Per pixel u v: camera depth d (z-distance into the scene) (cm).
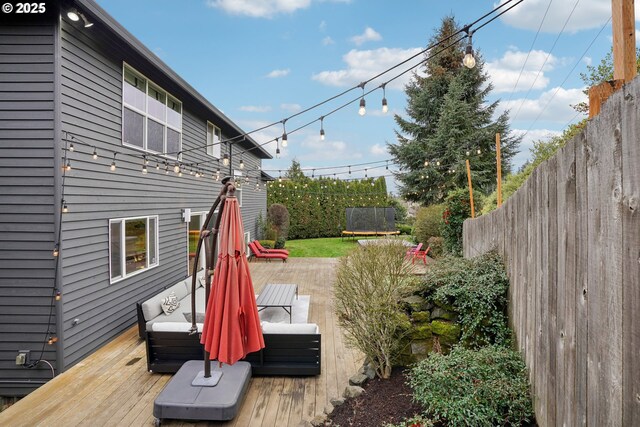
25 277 490
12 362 492
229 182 386
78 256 528
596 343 157
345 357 515
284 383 443
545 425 231
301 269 1182
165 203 814
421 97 1938
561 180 206
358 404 355
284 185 2216
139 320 599
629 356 129
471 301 367
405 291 413
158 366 466
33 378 492
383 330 399
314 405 392
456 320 390
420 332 402
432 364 304
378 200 2436
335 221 2341
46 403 397
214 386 384
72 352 512
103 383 445
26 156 487
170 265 841
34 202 488
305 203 2245
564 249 201
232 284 369
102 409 386
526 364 285
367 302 404
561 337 204
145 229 731
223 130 1209
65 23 500
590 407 163
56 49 483
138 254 704
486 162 1830
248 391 423
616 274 139
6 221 489
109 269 601
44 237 489
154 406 351
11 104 485
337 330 618
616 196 139
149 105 738
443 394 281
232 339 362
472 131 1856
